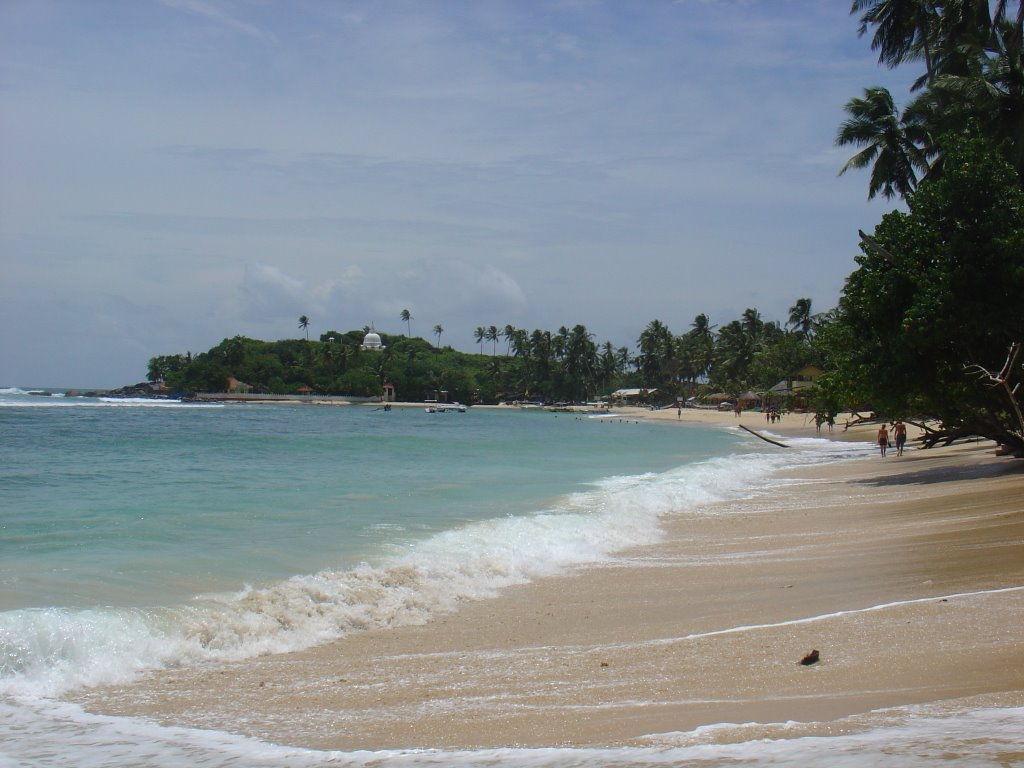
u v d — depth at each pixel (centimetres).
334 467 3119
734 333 14850
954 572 1182
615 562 1480
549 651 922
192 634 935
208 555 1348
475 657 905
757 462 3659
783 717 612
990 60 3562
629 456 4125
